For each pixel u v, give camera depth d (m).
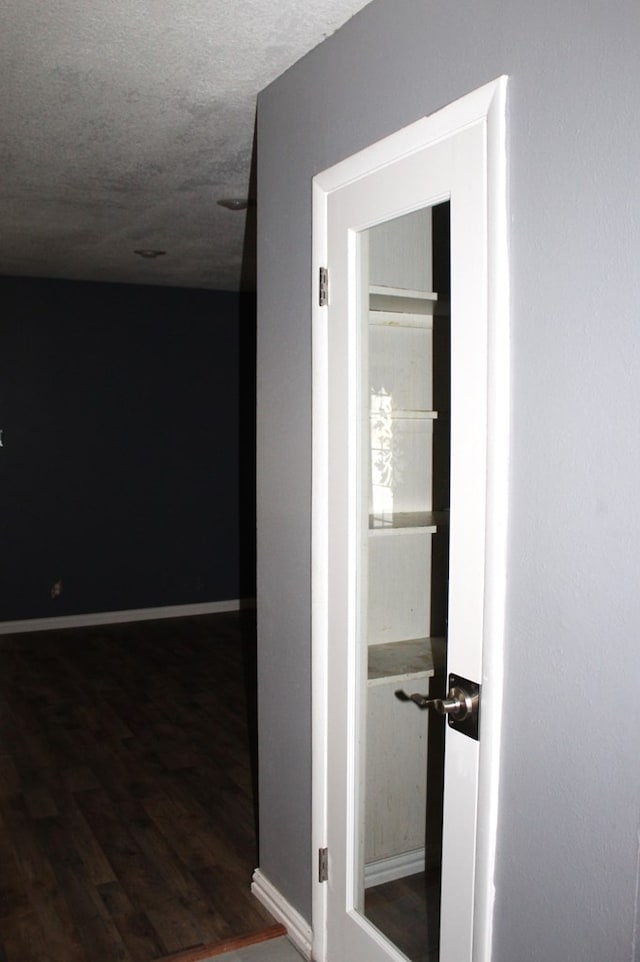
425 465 1.78
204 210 3.68
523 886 1.46
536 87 1.36
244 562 6.28
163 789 3.21
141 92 2.34
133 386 5.80
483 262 1.49
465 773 1.58
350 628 1.96
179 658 5.00
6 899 2.45
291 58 2.10
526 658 1.43
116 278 5.51
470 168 1.51
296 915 2.26
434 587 1.83
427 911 1.84
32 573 5.59
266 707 2.41
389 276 1.81
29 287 5.45
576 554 1.32
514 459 1.44
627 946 1.26
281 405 2.27
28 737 3.74
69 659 4.95
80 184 3.27
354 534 1.94
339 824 2.04
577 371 1.31
